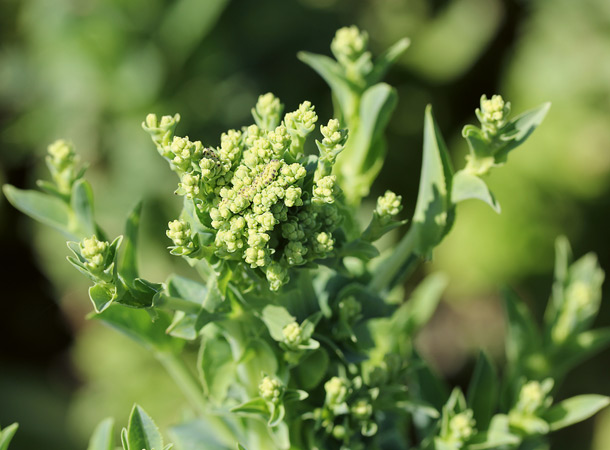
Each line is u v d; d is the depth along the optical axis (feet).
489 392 1.19
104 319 1.15
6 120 2.96
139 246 2.62
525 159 3.19
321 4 2.94
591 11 3.14
